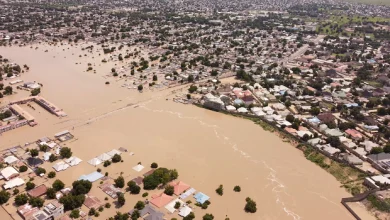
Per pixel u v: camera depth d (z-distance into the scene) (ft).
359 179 553.23
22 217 440.86
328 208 494.18
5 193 472.44
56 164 556.10
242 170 573.74
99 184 517.14
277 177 561.02
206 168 572.92
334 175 573.33
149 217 442.09
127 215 443.32
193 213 459.32
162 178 522.47
